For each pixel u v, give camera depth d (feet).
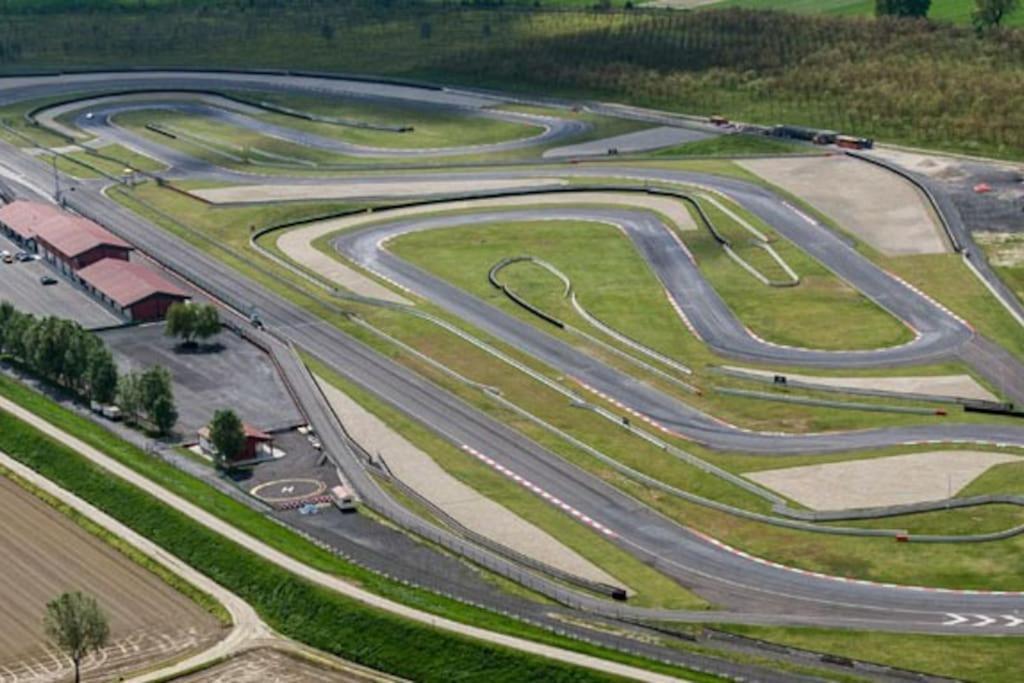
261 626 527.40
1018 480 614.75
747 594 542.98
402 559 567.18
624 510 607.78
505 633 503.61
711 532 589.73
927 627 513.86
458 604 529.04
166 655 508.94
